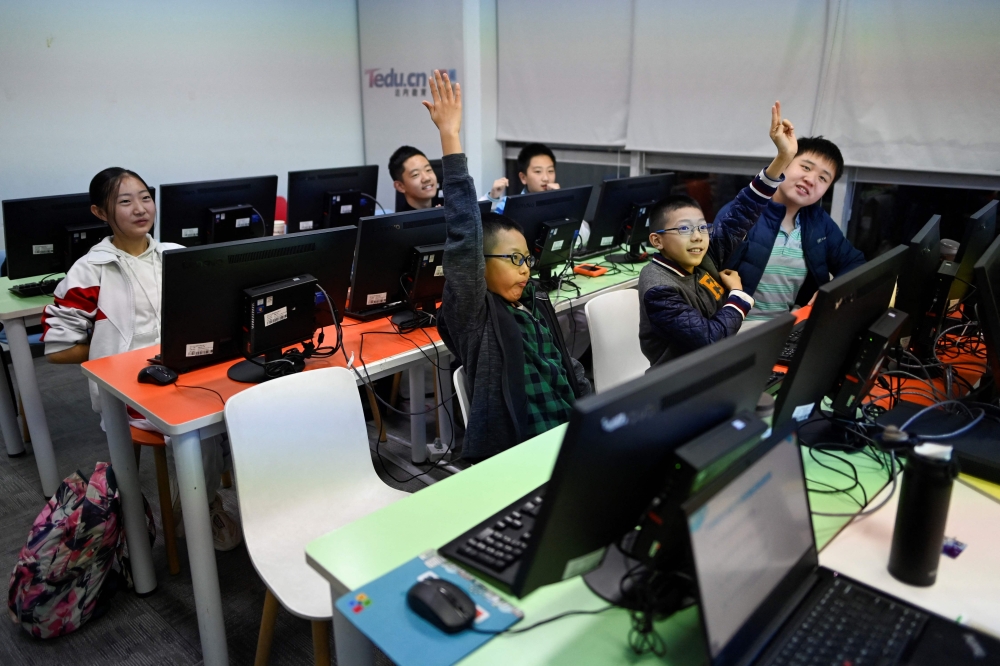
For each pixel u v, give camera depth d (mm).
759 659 876
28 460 2973
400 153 3648
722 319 1933
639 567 1065
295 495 1677
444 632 950
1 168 4227
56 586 1920
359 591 1024
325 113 5621
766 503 950
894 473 1353
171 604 2090
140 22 4578
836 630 929
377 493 1790
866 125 3420
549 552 846
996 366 1385
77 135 4473
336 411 1752
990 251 1442
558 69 4645
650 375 838
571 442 762
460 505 1279
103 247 2400
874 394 1778
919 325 1895
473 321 1776
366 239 2127
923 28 3160
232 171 5199
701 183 4207
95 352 2342
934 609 997
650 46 4109
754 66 3732
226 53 4996
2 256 3840
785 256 2637
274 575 1526
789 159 2121
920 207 3451
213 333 1815
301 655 1872
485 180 5164
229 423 1567
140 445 2197
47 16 4223
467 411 1791
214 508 2254
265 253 1815
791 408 1295
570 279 3008
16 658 1880
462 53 4867
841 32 3398
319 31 5445
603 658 916
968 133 3137
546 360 1896
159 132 4805
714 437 909
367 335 2256
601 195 3109
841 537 1168
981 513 1226
